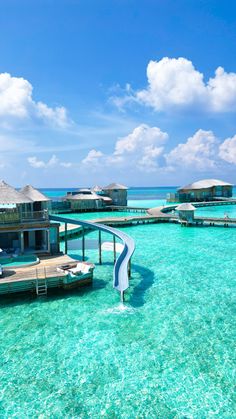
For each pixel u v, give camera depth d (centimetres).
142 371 1077
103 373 1067
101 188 7356
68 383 1019
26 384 1013
